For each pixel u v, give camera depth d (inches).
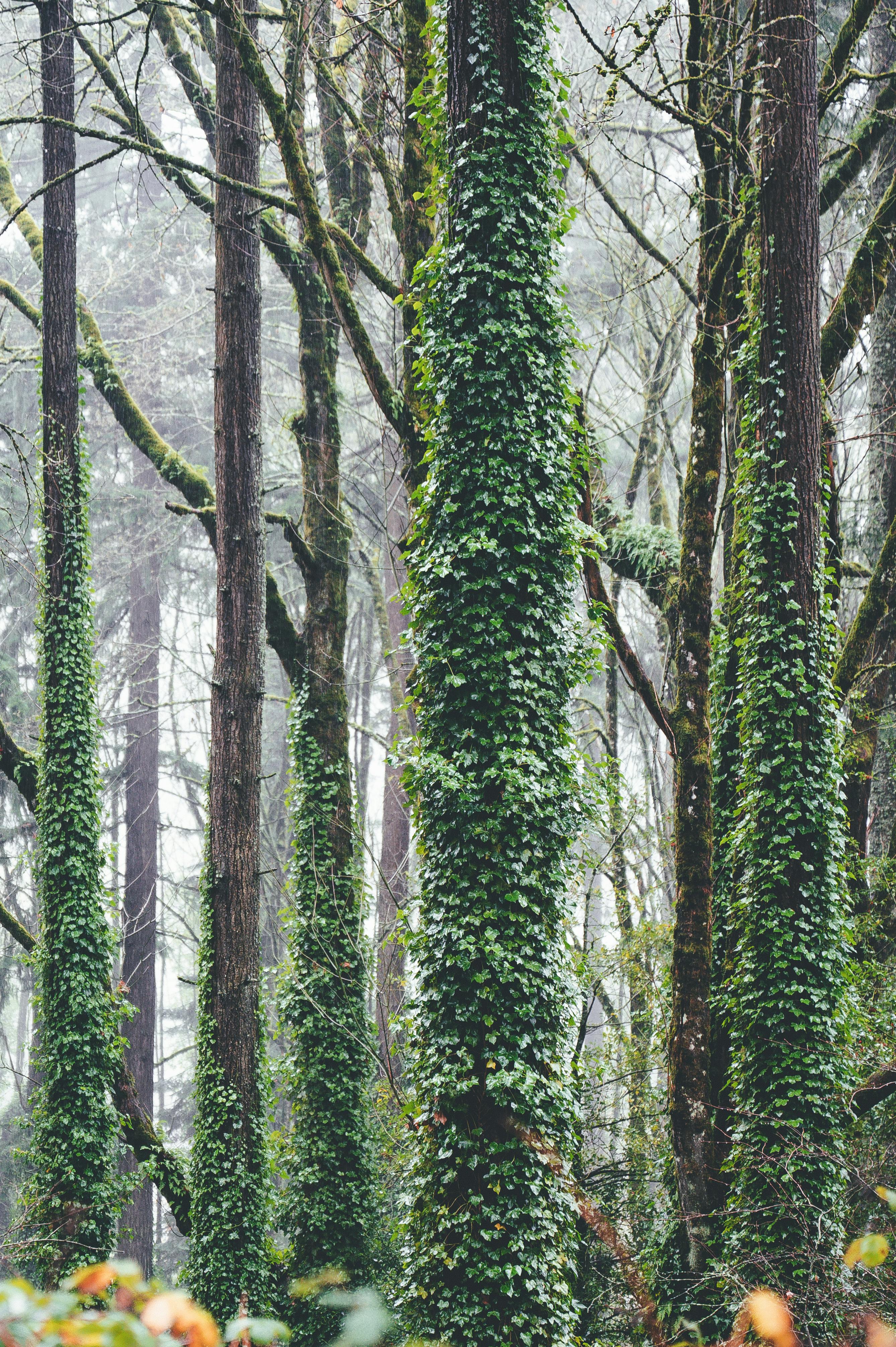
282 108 501.7
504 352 358.6
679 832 450.3
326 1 653.3
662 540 625.9
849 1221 404.2
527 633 349.4
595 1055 589.9
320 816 630.5
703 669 461.4
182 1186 592.4
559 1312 319.3
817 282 431.8
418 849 357.4
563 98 381.4
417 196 397.7
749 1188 387.5
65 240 618.2
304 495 676.7
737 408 516.1
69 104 623.2
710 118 446.3
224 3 495.5
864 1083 432.1
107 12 694.5
